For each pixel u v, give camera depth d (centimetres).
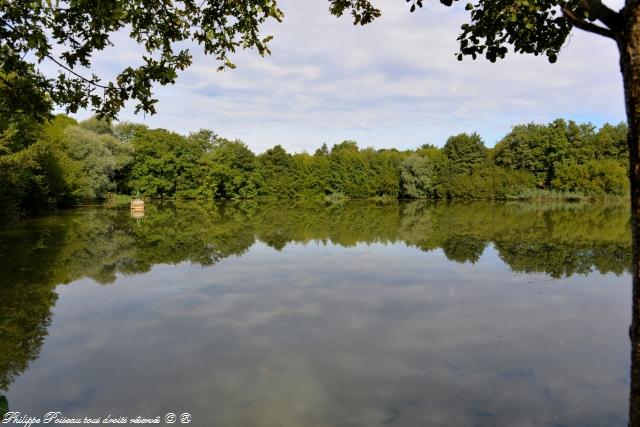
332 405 615
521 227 2659
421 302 1090
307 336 866
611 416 585
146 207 4378
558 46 453
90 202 4578
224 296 1145
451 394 643
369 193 6688
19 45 504
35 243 1978
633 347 252
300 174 6631
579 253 1747
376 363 745
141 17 525
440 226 2772
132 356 778
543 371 715
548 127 5956
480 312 1011
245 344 828
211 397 638
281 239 2186
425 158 6419
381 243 2047
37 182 2923
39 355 786
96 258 1656
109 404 622
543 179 5959
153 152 5619
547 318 969
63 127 4747
